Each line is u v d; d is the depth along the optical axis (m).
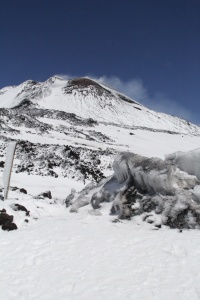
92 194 16.58
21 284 8.82
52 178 27.27
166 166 13.84
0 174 23.59
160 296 8.34
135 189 14.57
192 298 8.27
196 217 12.78
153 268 9.56
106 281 8.94
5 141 36.31
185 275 9.20
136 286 8.72
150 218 13.27
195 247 10.67
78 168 32.22
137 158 14.94
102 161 39.47
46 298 8.27
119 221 13.48
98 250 10.61
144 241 11.28
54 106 104.06
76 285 8.77
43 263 9.88
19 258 10.16
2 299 8.20
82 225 12.91
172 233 12.00
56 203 16.78
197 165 14.50
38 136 45.44
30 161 30.98
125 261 9.95
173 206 13.16
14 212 13.71
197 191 13.55
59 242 11.20
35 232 12.20
